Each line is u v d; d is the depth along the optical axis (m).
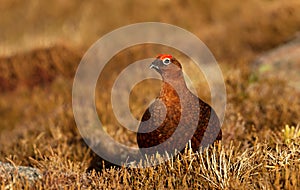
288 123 9.71
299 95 11.84
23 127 11.99
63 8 26.39
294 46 18.03
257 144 7.47
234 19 24.80
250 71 14.26
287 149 7.12
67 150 9.32
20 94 16.28
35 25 24.69
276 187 5.79
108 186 6.19
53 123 11.23
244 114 10.61
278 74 14.36
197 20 25.84
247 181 6.18
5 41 22.09
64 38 21.33
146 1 27.80
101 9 26.80
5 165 6.99
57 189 6.08
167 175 6.44
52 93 15.13
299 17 21.30
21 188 6.03
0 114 14.11
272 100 11.39
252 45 20.50
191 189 6.10
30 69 18.00
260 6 25.81
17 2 27.28
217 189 6.14
